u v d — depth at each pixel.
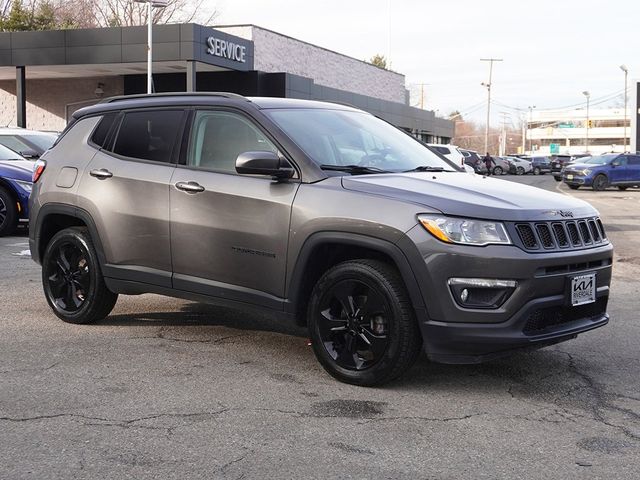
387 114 43.12
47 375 4.74
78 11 51.69
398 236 4.32
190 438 3.73
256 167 4.68
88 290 5.94
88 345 5.48
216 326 6.12
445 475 3.34
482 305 4.25
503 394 4.50
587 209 4.86
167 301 7.07
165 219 5.36
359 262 4.54
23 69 28.64
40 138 13.34
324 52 38.94
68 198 5.95
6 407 4.15
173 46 26.59
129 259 5.62
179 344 5.55
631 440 3.79
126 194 5.59
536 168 64.69
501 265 4.20
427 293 4.27
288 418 4.04
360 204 4.51
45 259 6.18
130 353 5.28
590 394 4.53
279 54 34.62
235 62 29.14
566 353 5.46
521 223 4.32
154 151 5.59
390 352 4.41
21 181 11.84
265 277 4.92
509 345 4.25
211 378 4.73
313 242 4.64
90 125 6.11
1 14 48.88
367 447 3.65
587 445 3.72
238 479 3.27
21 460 3.45
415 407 4.24
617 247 11.97
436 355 4.33
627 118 151.88
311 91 32.91
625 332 6.14
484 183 4.96
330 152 5.06
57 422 3.93
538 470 3.41
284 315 4.87
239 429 3.86
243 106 5.23
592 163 32.12
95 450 3.57
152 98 5.81
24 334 5.78
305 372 4.89
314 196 4.70
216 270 5.16
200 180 5.21
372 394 4.46
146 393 4.42
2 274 8.51
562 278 4.40
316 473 3.34
